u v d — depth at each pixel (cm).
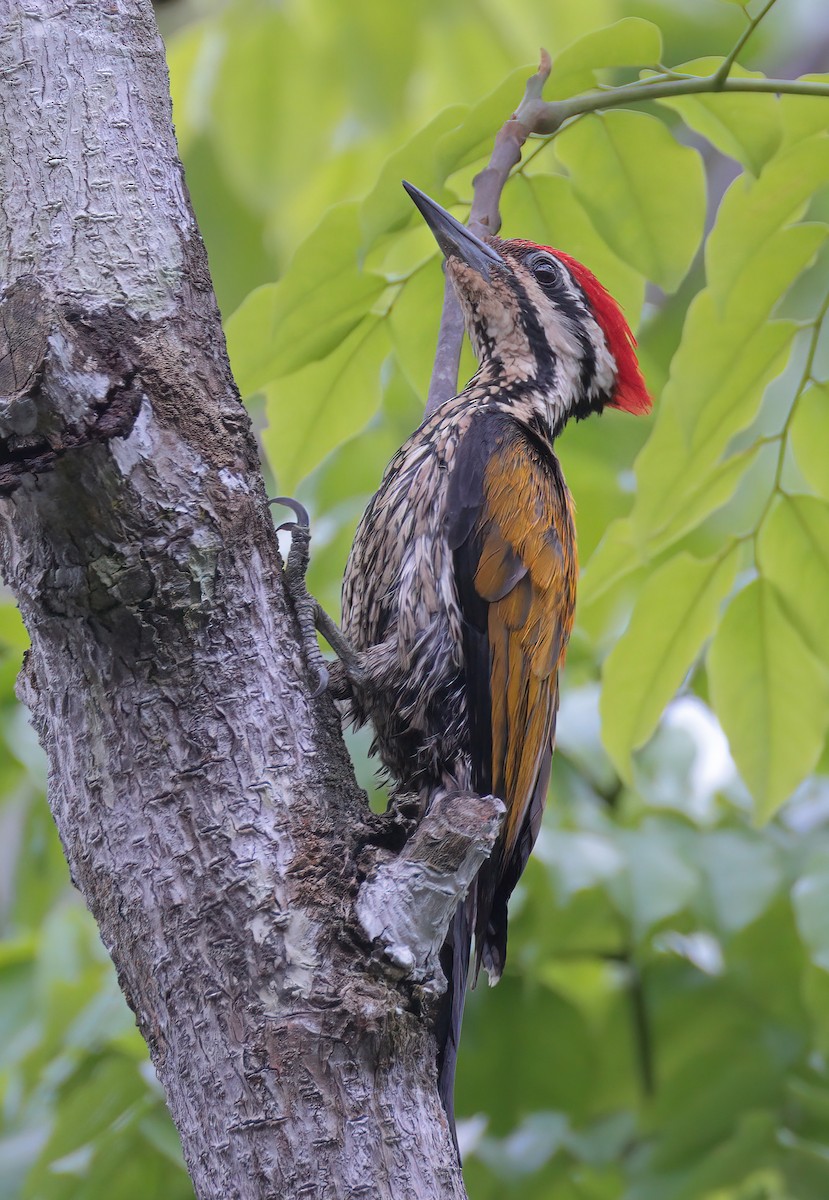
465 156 727
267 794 478
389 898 465
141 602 474
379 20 1187
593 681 1088
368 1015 449
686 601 802
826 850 881
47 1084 884
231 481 496
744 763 825
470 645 720
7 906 1127
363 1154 438
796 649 801
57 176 516
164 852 469
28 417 453
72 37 534
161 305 506
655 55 689
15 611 852
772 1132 955
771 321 749
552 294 838
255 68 1210
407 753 730
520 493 738
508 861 737
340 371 788
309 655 531
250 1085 443
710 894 918
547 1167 975
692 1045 1000
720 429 776
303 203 1272
